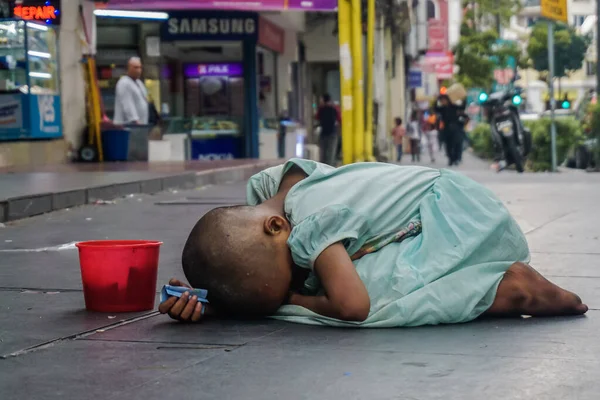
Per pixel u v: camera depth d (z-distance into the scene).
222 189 13.70
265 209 4.26
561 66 48.94
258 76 23.19
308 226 4.08
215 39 21.77
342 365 3.46
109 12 19.67
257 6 19.66
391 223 4.36
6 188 10.62
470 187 4.50
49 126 16.84
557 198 11.73
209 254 4.12
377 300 4.16
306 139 30.44
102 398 3.07
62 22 17.44
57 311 4.56
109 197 11.36
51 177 12.75
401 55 39.53
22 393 3.13
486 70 49.47
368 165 4.58
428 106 55.62
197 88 22.50
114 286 4.49
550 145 21.81
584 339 3.87
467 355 3.60
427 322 4.14
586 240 7.38
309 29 29.64
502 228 4.39
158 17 20.25
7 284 5.42
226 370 3.40
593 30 70.69
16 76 15.98
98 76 21.16
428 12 57.78
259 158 22.42
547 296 4.33
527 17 74.94
